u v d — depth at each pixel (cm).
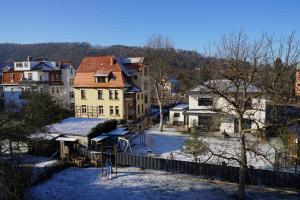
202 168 2823
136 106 5469
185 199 2366
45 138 3341
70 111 5675
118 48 16100
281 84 2134
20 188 1930
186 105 5528
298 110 2873
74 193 2523
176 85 7788
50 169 2920
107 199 2400
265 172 2569
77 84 5484
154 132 4594
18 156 2120
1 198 1784
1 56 18850
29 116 2514
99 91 5356
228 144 3734
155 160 3028
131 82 5588
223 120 4294
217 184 2686
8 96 6481
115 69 5334
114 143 3753
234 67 2175
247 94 2491
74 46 19050
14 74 6469
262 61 2233
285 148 2959
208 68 2519
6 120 2086
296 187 2480
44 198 2420
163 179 2800
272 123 2308
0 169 1756
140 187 2612
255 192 2473
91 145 3531
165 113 6212
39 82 6166
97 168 3148
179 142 3997
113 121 4069
